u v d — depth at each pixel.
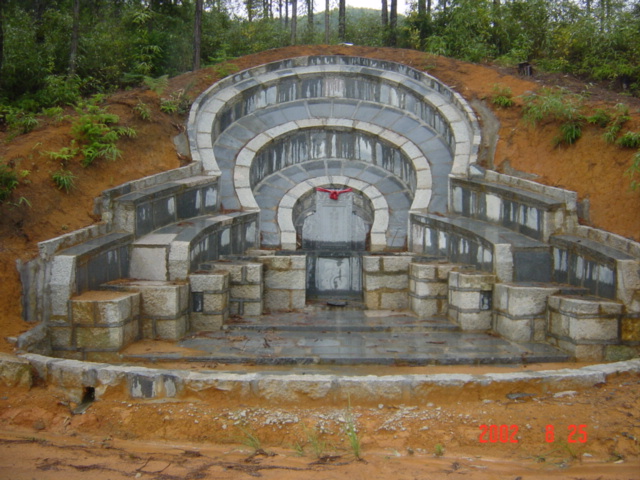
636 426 5.73
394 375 7.05
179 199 10.78
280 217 12.19
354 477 4.93
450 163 12.69
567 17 18.20
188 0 19.95
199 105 13.44
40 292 7.89
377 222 12.14
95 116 11.12
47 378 6.62
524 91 13.68
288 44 21.98
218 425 5.98
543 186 10.21
